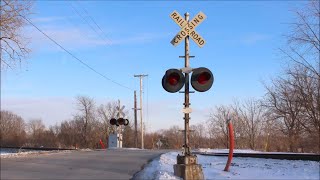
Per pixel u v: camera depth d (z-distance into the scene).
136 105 63.44
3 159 17.56
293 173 13.23
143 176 12.98
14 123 92.19
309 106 36.66
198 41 11.84
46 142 76.69
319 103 35.75
